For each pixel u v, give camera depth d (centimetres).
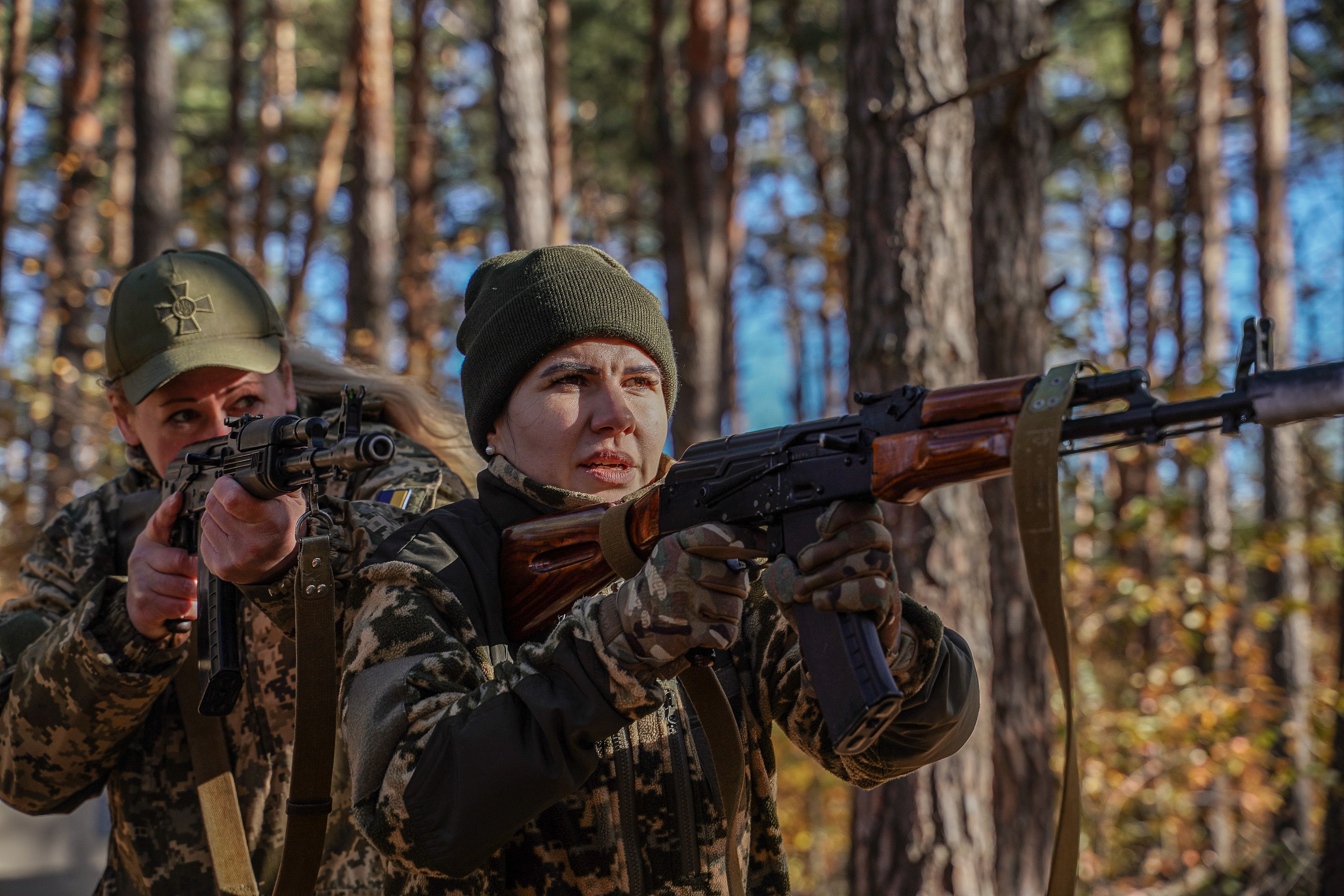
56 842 466
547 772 144
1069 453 137
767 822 184
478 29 1891
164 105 1054
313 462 180
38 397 972
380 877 223
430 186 1480
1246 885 1021
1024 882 538
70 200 1288
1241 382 126
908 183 455
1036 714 551
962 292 459
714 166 1412
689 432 1222
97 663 211
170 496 218
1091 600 860
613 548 166
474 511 189
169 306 250
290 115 1948
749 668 187
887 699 141
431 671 159
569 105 1970
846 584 147
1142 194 1536
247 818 231
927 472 145
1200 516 1201
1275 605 859
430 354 1134
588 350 187
